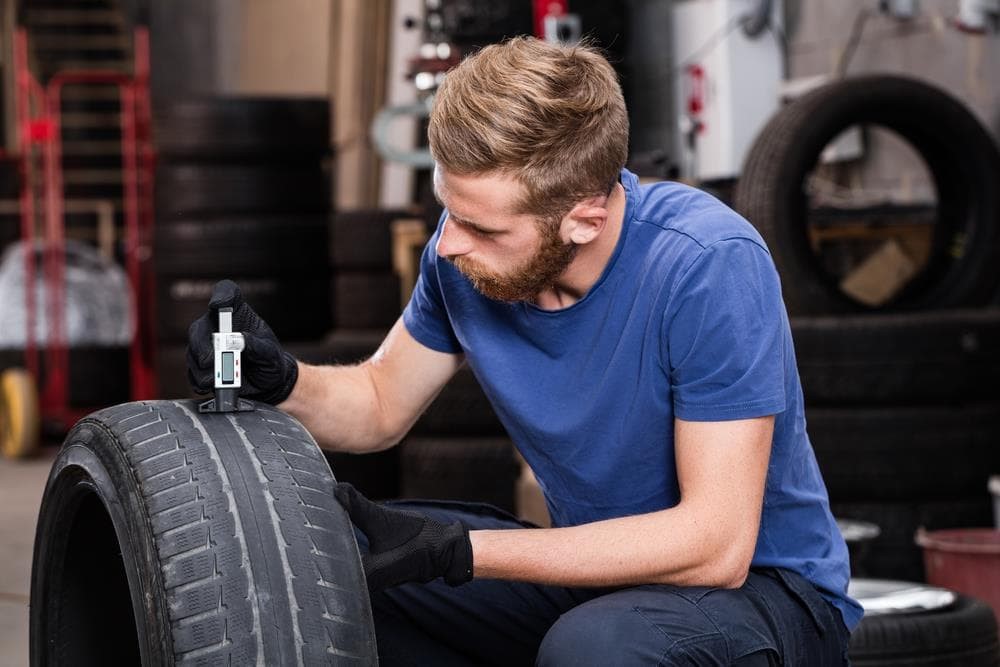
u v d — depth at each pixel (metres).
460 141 1.49
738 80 5.83
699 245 1.56
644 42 6.37
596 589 1.81
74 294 7.89
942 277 4.41
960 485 3.62
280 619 1.37
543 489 1.80
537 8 5.53
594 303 1.62
